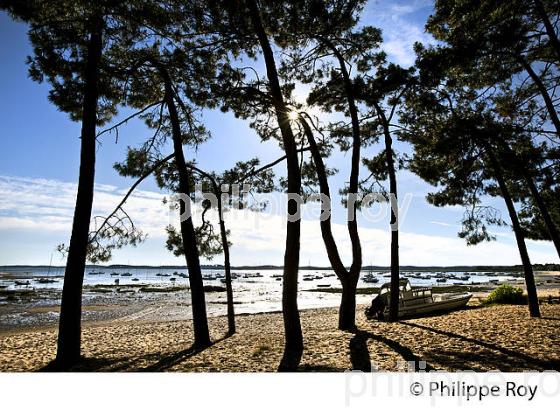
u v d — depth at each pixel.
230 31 10.94
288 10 11.27
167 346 11.38
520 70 11.38
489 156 10.57
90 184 9.63
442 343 8.96
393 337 10.06
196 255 11.41
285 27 11.96
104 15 9.75
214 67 11.90
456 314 15.19
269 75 10.13
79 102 10.64
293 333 9.26
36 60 9.87
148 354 9.93
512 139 10.41
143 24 10.31
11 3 8.34
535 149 9.97
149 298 49.53
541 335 9.23
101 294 58.31
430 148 10.53
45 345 12.87
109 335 15.66
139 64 10.93
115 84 11.80
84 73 10.12
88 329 18.56
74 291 9.26
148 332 16.53
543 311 14.30
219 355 9.19
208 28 10.98
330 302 43.28
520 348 8.05
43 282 104.31
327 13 11.67
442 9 11.01
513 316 12.95
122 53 11.77
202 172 13.50
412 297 17.23
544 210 11.95
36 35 9.69
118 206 10.53
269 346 10.07
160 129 12.59
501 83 11.91
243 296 53.62
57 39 9.70
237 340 11.98
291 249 9.43
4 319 28.52
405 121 13.16
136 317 28.59
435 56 9.83
